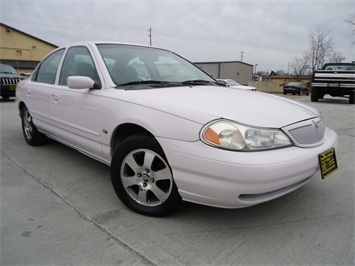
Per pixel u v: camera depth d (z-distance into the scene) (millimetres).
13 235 1949
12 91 10250
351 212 2355
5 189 2670
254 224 2135
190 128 1842
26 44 32375
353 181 3020
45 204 2395
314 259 1763
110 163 2520
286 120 2004
